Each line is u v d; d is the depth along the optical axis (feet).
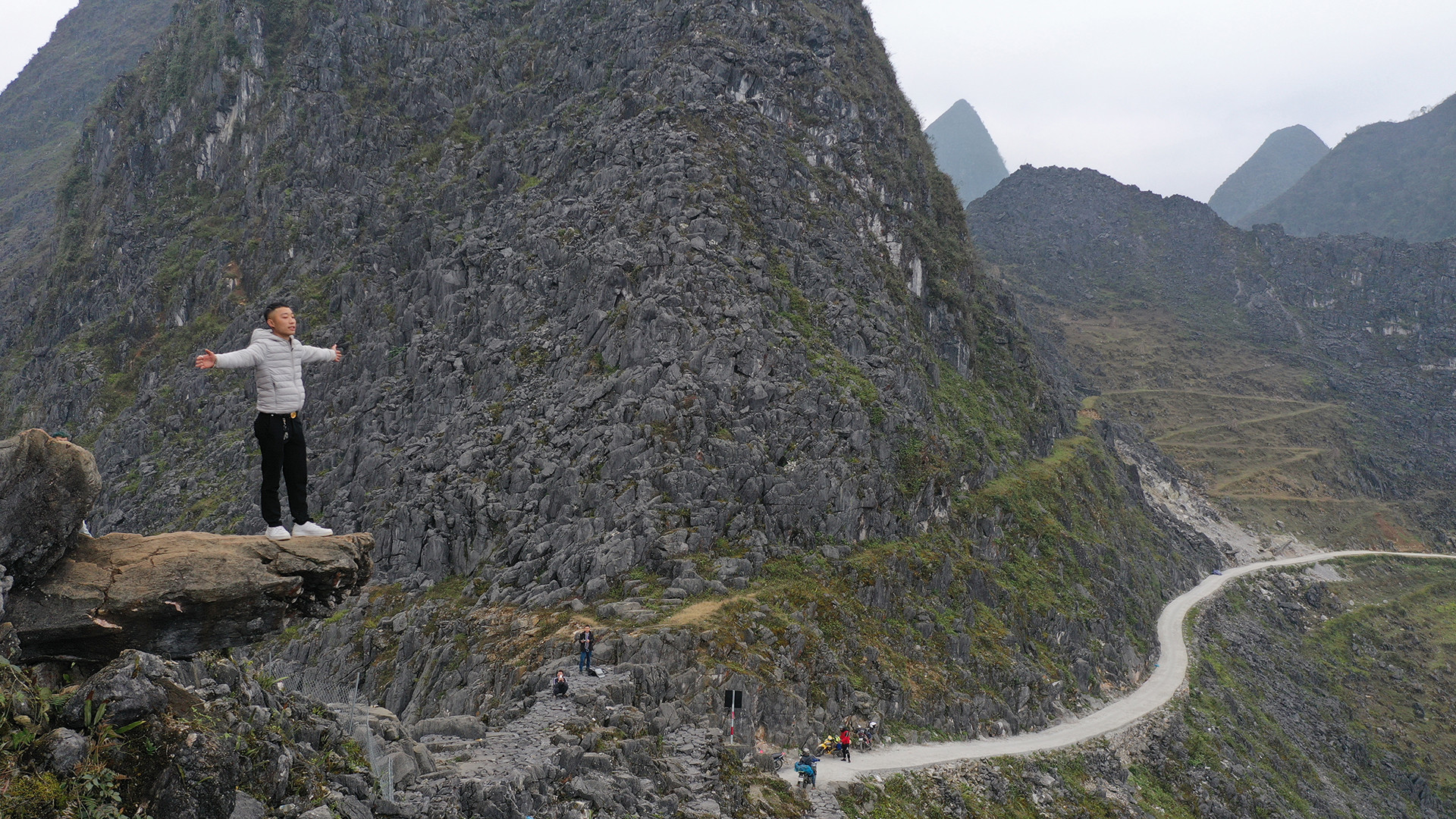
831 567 219.20
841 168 354.74
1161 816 225.56
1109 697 286.05
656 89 336.08
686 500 211.61
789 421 241.55
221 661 49.60
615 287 262.88
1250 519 618.03
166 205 454.81
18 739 35.09
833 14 414.62
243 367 41.98
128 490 326.65
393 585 228.22
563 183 327.88
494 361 277.85
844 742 169.07
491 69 412.36
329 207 383.04
